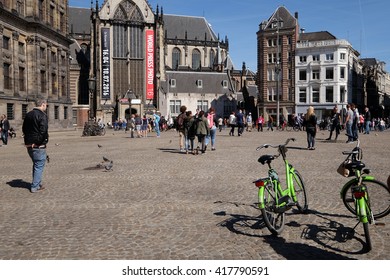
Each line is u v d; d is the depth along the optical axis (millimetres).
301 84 82000
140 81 96125
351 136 26453
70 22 108125
